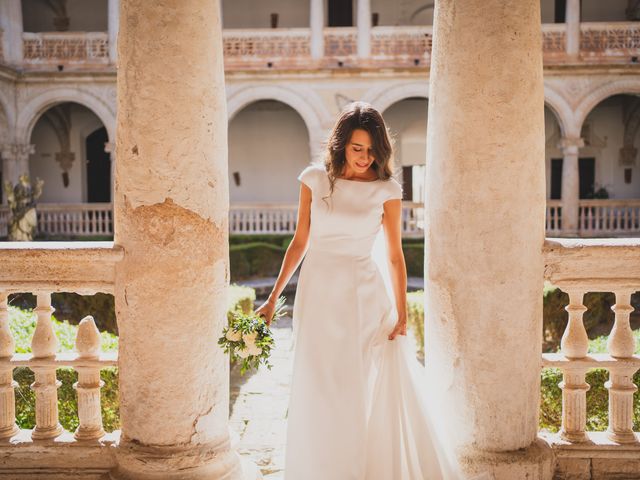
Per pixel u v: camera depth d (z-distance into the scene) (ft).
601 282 10.82
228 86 63.77
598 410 14.12
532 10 10.09
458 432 10.60
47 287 10.91
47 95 64.08
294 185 77.41
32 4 77.00
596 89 61.98
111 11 64.23
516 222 10.16
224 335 9.78
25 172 64.49
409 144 76.07
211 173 10.36
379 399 10.22
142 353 10.36
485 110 9.98
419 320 26.99
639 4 72.64
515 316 10.31
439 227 10.51
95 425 11.30
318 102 63.52
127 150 10.14
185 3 9.93
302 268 10.46
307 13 76.13
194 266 10.27
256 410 19.70
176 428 10.43
